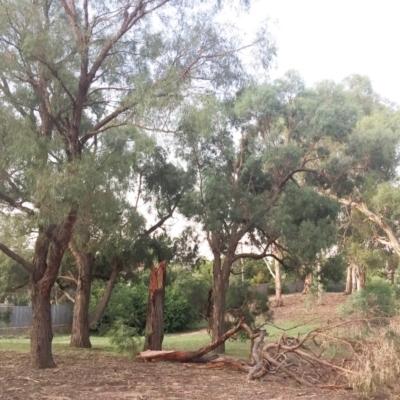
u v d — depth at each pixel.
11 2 12.09
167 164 19.62
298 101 18.64
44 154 12.05
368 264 33.88
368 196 29.27
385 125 27.45
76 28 13.00
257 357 12.74
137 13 13.45
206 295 21.47
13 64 12.38
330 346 13.15
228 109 17.94
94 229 15.30
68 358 16.33
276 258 20.86
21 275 20.33
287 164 18.75
